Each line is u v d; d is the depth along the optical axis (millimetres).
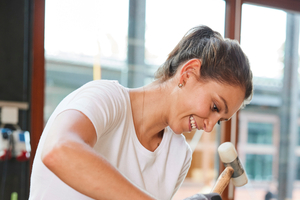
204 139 2262
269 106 2531
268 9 2404
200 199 676
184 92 740
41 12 1735
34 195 667
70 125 514
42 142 643
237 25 2256
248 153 2477
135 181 759
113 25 1946
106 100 616
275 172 2582
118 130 700
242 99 776
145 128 780
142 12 2014
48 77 1804
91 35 1892
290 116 2604
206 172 2275
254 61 2414
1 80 1688
